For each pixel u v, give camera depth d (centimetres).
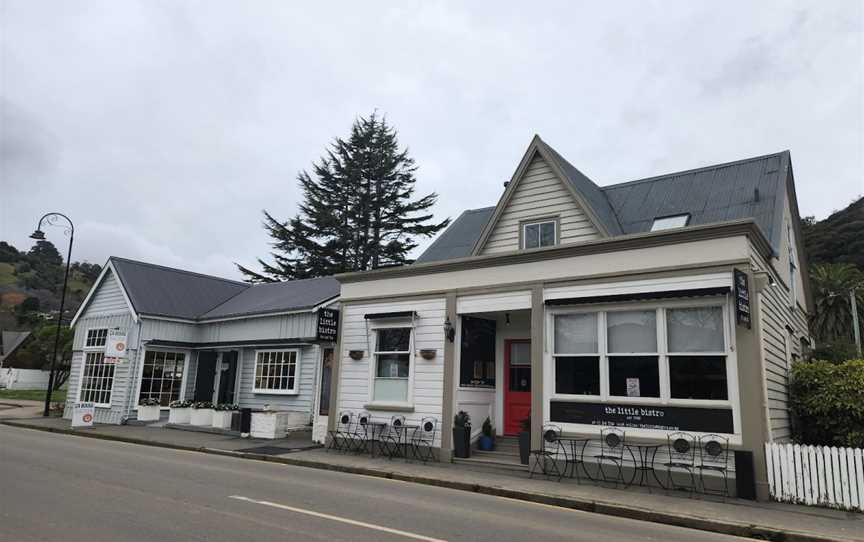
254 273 4197
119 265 2336
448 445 1334
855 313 3506
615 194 1683
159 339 2211
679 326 1089
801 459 947
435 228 4281
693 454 1021
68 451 1344
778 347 1216
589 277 1202
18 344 5538
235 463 1286
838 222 5444
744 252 1034
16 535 609
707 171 1591
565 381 1202
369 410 1507
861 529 789
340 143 4359
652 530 795
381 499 902
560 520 823
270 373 1997
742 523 806
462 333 1407
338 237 4175
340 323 1628
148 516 709
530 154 1513
